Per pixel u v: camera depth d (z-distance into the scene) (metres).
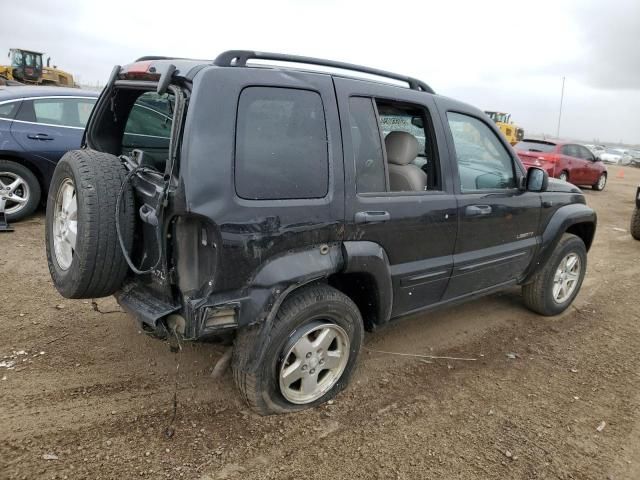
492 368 3.87
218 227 2.46
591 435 3.11
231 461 2.65
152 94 3.24
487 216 3.85
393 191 3.32
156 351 3.67
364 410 3.18
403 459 2.77
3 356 3.47
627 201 15.62
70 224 2.89
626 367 4.04
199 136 2.41
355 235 3.00
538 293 4.77
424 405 3.29
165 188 2.45
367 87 3.15
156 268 2.62
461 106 3.79
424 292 3.60
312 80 2.88
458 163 3.67
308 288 2.94
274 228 2.64
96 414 2.94
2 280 4.76
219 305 2.55
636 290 6.06
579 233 5.27
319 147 2.84
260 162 2.61
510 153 4.16
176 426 2.88
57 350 3.60
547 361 4.05
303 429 2.94
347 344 3.13
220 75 2.53
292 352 2.89
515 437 3.04
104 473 2.49
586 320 4.98
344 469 2.66
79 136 6.96
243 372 2.78
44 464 2.51
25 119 6.59
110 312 3.93
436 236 3.50
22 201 6.70
